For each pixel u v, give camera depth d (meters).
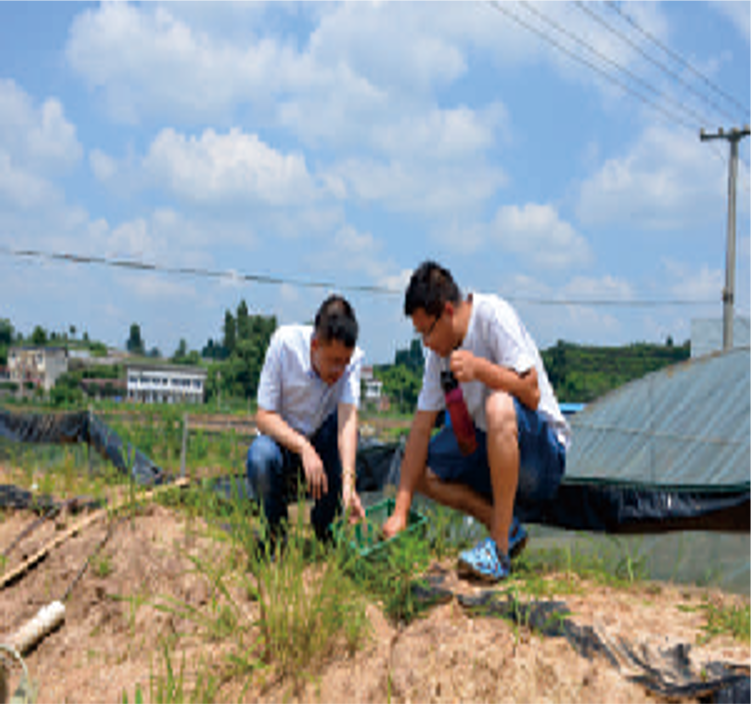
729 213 20.81
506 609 2.45
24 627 2.63
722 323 18.98
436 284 2.86
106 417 6.70
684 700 1.98
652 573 3.35
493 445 2.72
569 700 2.02
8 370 111.31
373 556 2.75
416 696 2.11
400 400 100.94
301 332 3.29
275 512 3.20
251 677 2.36
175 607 2.93
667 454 5.45
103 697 2.33
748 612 2.59
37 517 4.14
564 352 133.62
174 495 4.21
